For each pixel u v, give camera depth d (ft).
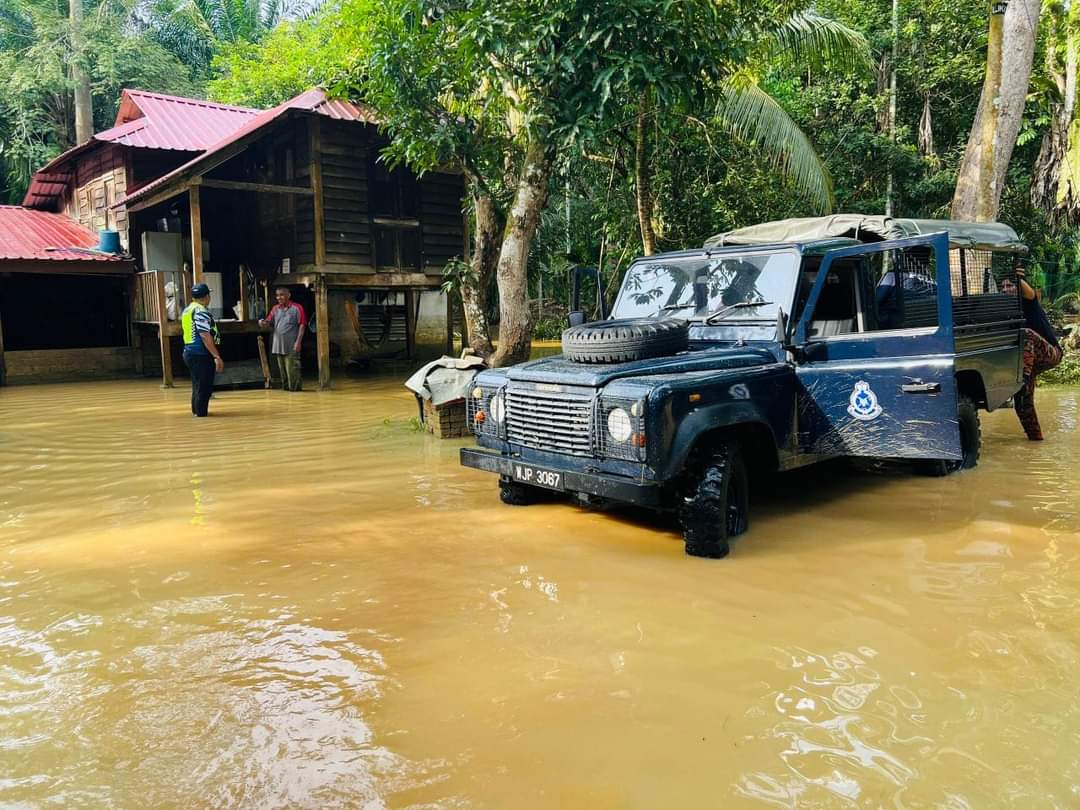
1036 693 10.91
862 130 56.13
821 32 48.21
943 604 14.02
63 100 90.58
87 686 11.71
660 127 38.17
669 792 8.94
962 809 8.53
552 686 11.39
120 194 60.64
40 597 15.25
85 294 62.18
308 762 9.68
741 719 10.41
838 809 8.59
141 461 27.91
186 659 12.52
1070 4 47.96
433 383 31.14
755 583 15.20
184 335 37.86
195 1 105.19
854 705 10.69
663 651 12.41
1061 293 56.95
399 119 32.65
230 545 18.25
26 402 44.83
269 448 29.86
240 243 63.00
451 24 30.50
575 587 15.16
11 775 9.53
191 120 63.77
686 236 52.34
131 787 9.26
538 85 29.27
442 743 10.02
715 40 29.68
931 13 58.85
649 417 15.62
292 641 13.09
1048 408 35.19
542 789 9.04
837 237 21.01
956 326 21.03
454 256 58.54
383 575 16.06
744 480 17.97
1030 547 17.01
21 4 86.94
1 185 90.99
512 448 18.80
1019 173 61.67
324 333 50.34
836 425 18.85
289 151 54.75
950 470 23.20
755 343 19.25
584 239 68.13
